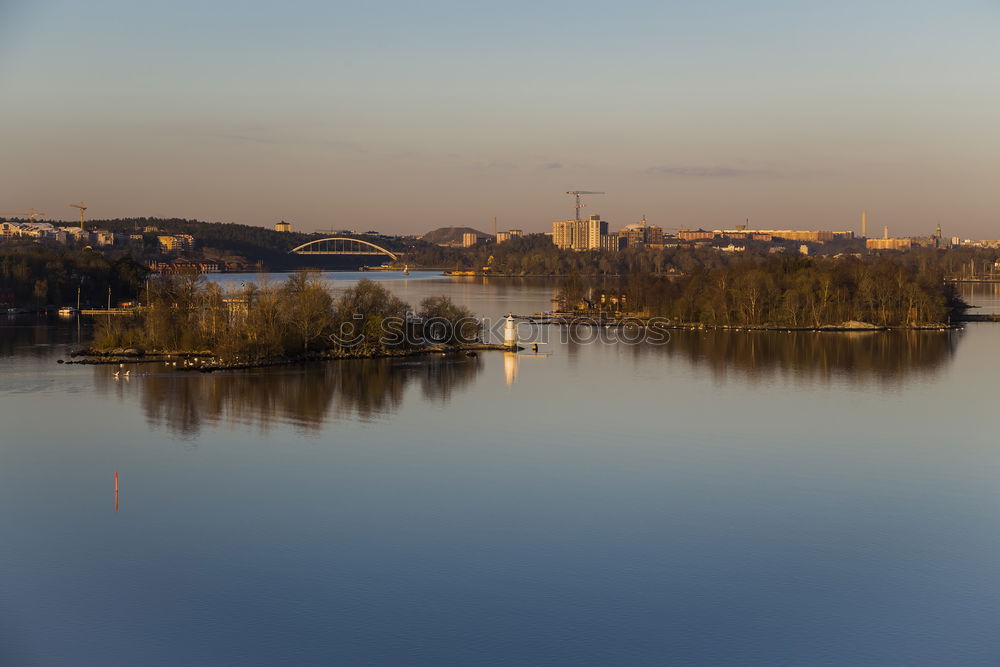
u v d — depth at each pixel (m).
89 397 146.75
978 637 69.56
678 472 108.00
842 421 135.75
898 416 139.62
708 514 93.56
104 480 101.94
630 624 70.81
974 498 99.38
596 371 184.12
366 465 109.06
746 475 107.00
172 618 71.19
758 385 167.75
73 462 108.62
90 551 82.69
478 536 86.94
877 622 71.62
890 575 79.69
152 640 68.06
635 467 109.88
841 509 95.56
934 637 69.56
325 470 106.69
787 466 110.88
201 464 108.38
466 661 65.81
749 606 73.88
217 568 79.44
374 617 71.50
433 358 198.88
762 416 139.00
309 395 151.00
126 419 130.62
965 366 193.50
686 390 161.62
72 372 171.75
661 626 70.62
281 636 68.81
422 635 69.06
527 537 86.88
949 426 132.62
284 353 187.62
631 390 161.00
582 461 112.12
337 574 78.56
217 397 147.88
